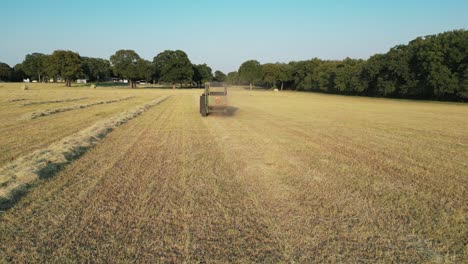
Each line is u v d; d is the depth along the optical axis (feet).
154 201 21.35
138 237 16.56
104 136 46.39
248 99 169.37
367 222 18.54
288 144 42.47
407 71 196.34
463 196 23.25
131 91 232.53
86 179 25.91
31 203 20.92
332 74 289.74
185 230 17.30
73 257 14.73
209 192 23.17
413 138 49.73
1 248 15.52
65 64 314.96
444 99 185.88
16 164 29.63
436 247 15.90
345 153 37.55
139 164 30.78
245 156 34.86
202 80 420.36
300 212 19.75
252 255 14.98
